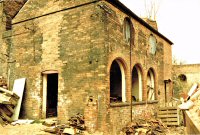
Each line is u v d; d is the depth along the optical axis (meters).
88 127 9.01
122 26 10.89
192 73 21.92
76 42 10.04
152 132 10.15
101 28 9.39
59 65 10.46
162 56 16.73
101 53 9.29
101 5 9.48
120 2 10.37
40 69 11.12
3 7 12.95
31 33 11.70
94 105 9.11
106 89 9.15
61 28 10.58
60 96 10.22
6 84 12.30
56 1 10.88
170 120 13.28
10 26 13.02
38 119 10.84
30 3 11.96
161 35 16.27
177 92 19.91
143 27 13.52
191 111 4.87
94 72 9.38
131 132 9.70
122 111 10.32
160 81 16.00
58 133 8.54
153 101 14.08
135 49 12.23
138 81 13.37
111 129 9.31
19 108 10.96
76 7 10.20
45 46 11.07
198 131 3.38
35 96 11.16
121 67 11.11
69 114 9.81
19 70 11.99
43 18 11.30
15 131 8.77
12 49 12.45
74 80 9.89
